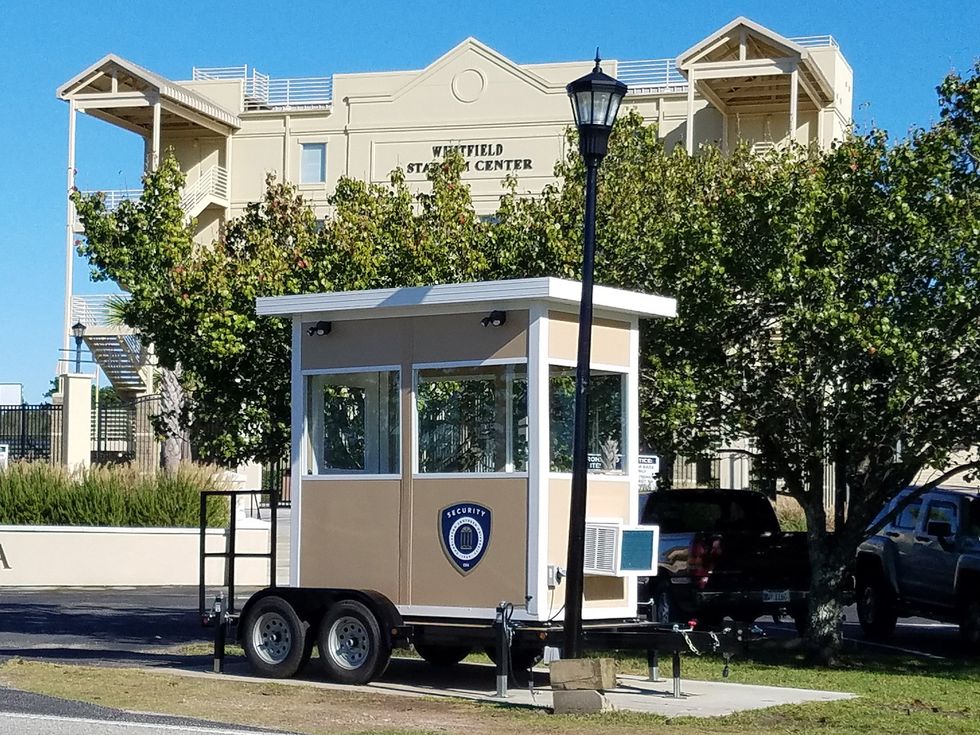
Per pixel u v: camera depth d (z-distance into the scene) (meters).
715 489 19.94
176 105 45.38
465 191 19.03
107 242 18.09
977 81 15.33
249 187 47.69
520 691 13.52
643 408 16.66
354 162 46.31
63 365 37.62
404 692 13.30
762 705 12.46
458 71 45.38
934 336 14.91
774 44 39.94
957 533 18.25
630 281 17.36
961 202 14.77
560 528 13.23
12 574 29.34
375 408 14.28
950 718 11.75
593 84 12.45
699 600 18.12
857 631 21.17
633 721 11.52
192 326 17.80
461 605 13.41
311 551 14.48
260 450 18.27
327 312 14.55
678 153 19.94
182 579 29.97
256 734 10.45
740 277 15.52
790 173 16.39
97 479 30.33
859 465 16.47
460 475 13.53
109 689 13.02
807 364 15.74
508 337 13.34
